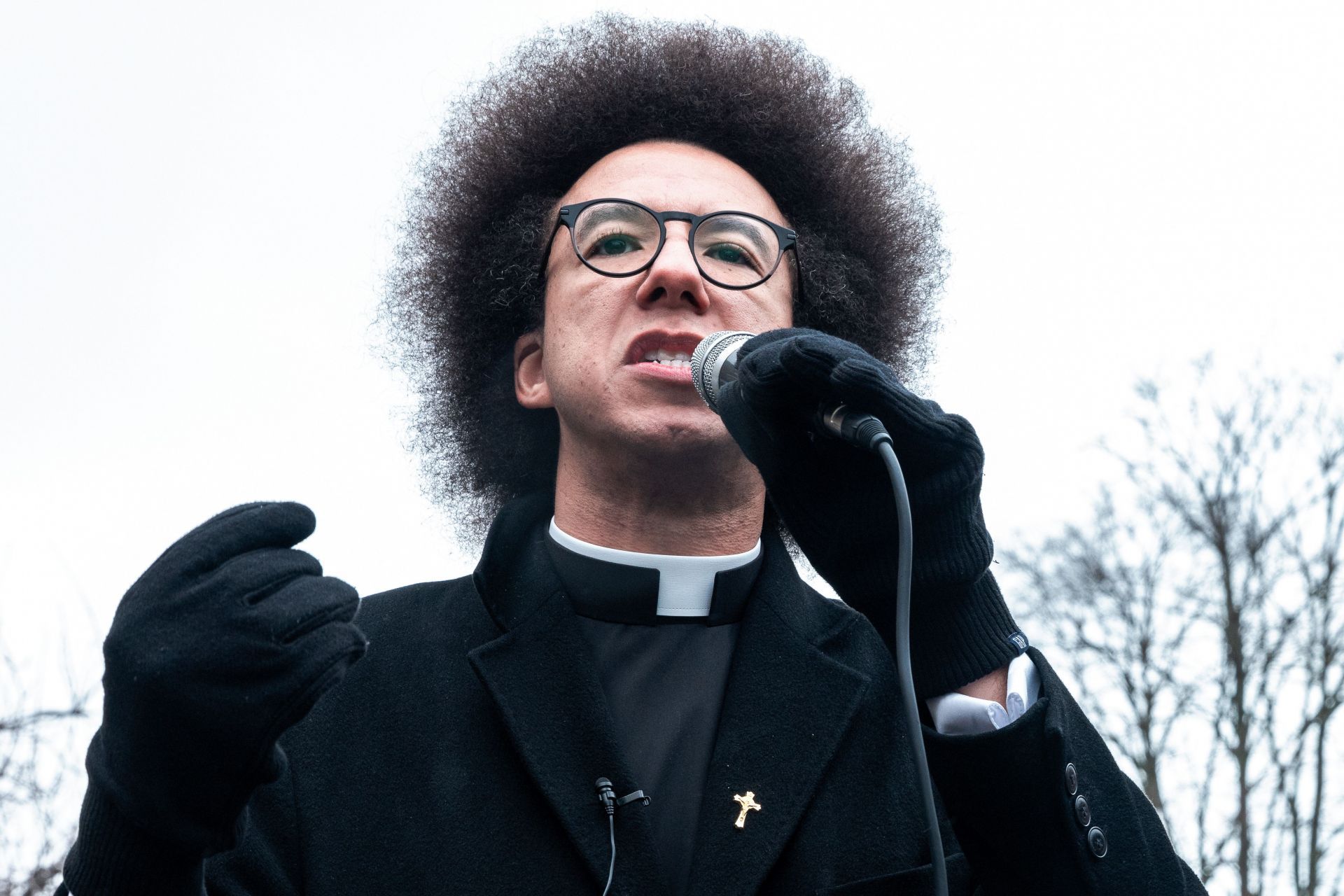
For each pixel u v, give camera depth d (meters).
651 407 2.93
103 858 2.16
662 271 2.98
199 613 2.11
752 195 3.39
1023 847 2.43
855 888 2.57
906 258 4.09
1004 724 2.46
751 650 2.84
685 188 3.25
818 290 3.64
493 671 2.74
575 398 3.01
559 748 2.65
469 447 4.00
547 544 3.04
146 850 2.15
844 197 3.88
